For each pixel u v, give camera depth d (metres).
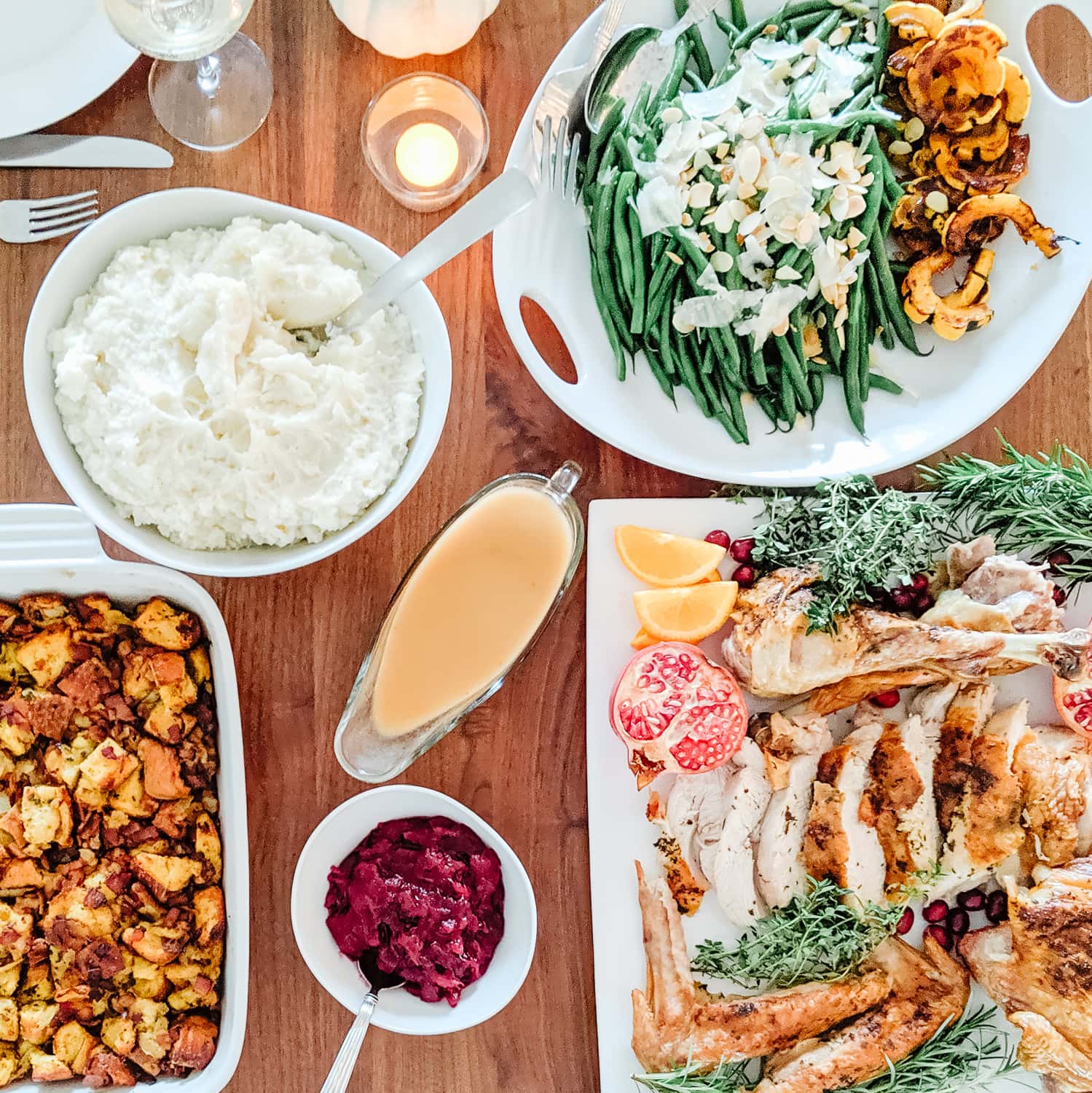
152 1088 0.80
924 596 0.89
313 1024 0.88
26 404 0.85
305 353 0.80
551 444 0.89
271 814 0.88
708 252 0.83
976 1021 0.86
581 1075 0.89
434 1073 0.88
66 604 0.82
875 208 0.83
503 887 0.86
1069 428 0.90
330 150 0.86
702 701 0.83
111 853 0.81
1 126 0.82
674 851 0.87
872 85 0.83
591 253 0.85
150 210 0.77
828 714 0.89
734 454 0.88
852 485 0.85
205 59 0.84
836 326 0.84
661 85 0.84
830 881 0.86
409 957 0.83
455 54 0.86
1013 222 0.86
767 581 0.86
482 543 0.85
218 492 0.77
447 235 0.76
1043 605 0.84
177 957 0.81
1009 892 0.85
